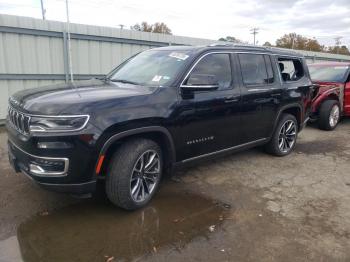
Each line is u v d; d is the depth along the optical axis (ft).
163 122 11.68
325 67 30.04
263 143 17.37
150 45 34.99
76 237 9.95
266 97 16.33
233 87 14.60
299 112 19.29
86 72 30.96
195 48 13.99
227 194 13.47
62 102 10.03
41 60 27.91
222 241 10.03
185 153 12.96
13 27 25.70
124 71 14.82
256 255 9.41
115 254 9.22
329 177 15.87
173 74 12.69
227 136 14.66
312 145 21.88
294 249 9.77
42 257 8.96
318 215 11.94
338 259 9.39
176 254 9.32
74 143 9.73
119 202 11.15
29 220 10.82
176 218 11.32
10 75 26.32
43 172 9.88
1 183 13.50
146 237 10.11
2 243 9.50
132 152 11.00
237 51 15.29
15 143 10.85
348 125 29.30
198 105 12.87
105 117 10.17
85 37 30.04
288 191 14.02
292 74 19.16
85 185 10.29
